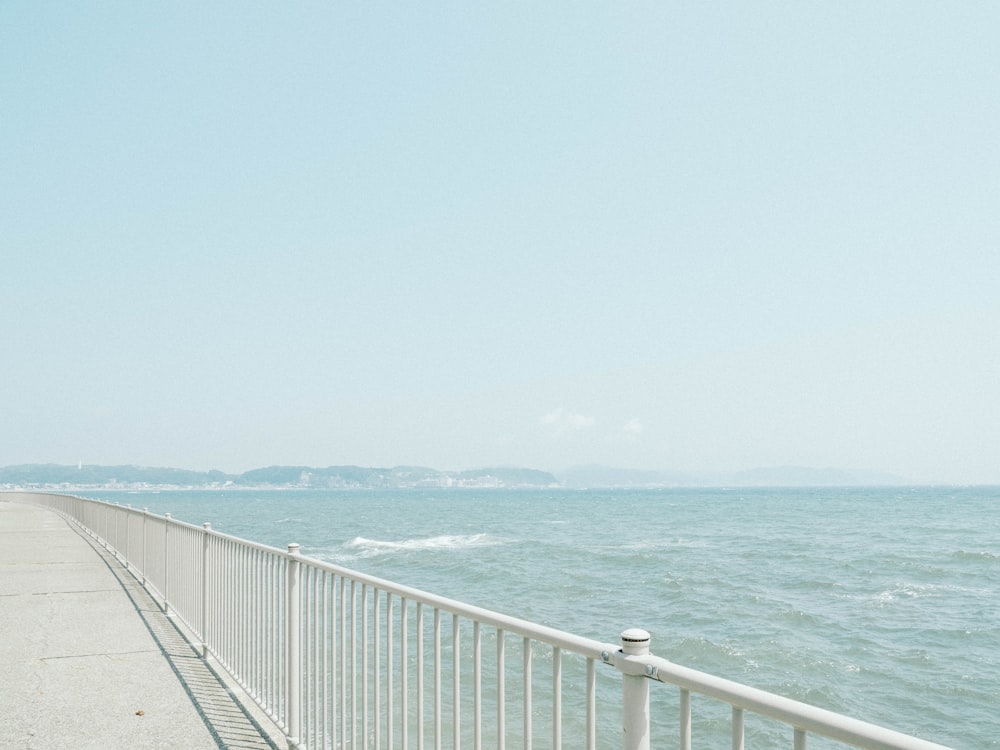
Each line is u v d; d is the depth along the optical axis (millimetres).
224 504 136250
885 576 32281
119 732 5441
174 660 7465
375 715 4109
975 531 60469
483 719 9789
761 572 32938
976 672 16328
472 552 40031
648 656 2264
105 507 17766
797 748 1777
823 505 121938
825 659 17141
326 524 69312
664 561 36500
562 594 25766
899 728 13000
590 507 118438
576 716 10594
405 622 3838
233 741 5301
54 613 9742
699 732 11203
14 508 35344
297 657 5301
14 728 5508
